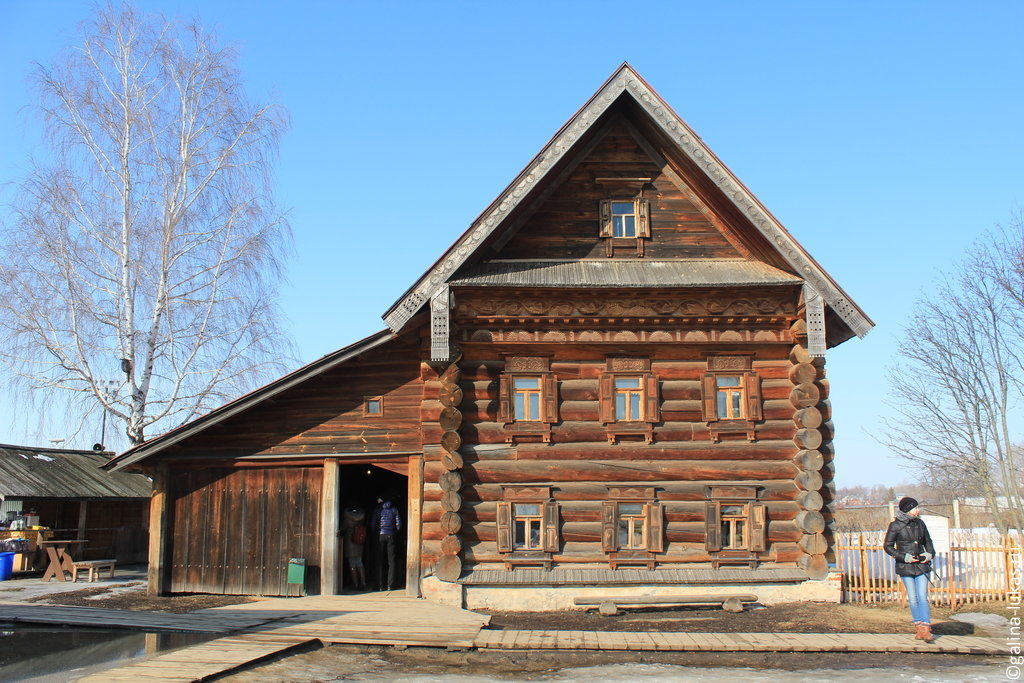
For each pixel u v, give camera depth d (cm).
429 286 1633
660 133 1717
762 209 1648
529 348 1716
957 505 2898
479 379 1716
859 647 1273
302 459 1791
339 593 1780
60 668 1066
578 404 1712
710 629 1436
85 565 2142
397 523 1858
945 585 1767
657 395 1708
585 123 1670
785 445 1705
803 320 1662
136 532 2861
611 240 1775
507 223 1764
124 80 2678
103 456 2883
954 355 3127
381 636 1296
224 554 1798
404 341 1797
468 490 1681
